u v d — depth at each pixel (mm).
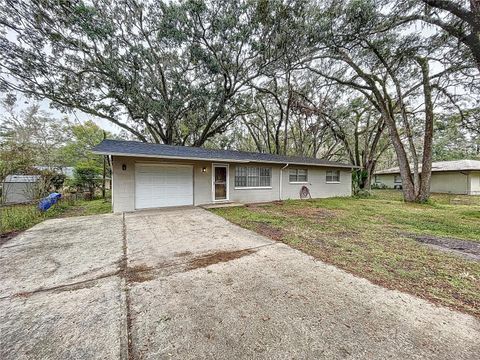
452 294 2402
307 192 12227
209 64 11805
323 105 17109
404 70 11047
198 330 1811
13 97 10672
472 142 22594
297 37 9383
